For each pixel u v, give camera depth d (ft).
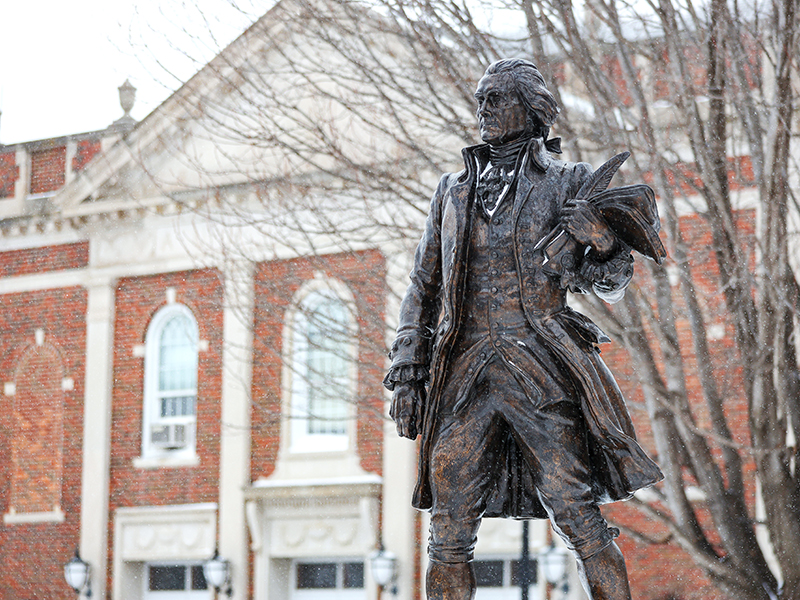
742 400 59.93
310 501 83.46
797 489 40.98
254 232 69.31
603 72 41.32
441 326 12.07
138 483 90.33
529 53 39.78
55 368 94.89
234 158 48.96
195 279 90.02
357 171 49.26
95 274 93.40
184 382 90.33
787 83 38.55
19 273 96.89
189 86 46.62
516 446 12.11
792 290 40.42
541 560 67.56
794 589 40.68
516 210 11.96
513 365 11.69
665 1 39.14
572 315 11.88
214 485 87.10
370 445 82.64
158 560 88.89
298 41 53.01
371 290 46.57
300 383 83.41
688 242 46.52
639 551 67.15
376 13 41.98
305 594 84.48
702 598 65.41
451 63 39.93
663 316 41.45
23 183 97.81
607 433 11.41
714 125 40.60
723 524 41.63
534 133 12.51
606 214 11.53
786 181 39.75
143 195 89.97
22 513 93.66
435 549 11.88
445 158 43.65
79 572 87.71
